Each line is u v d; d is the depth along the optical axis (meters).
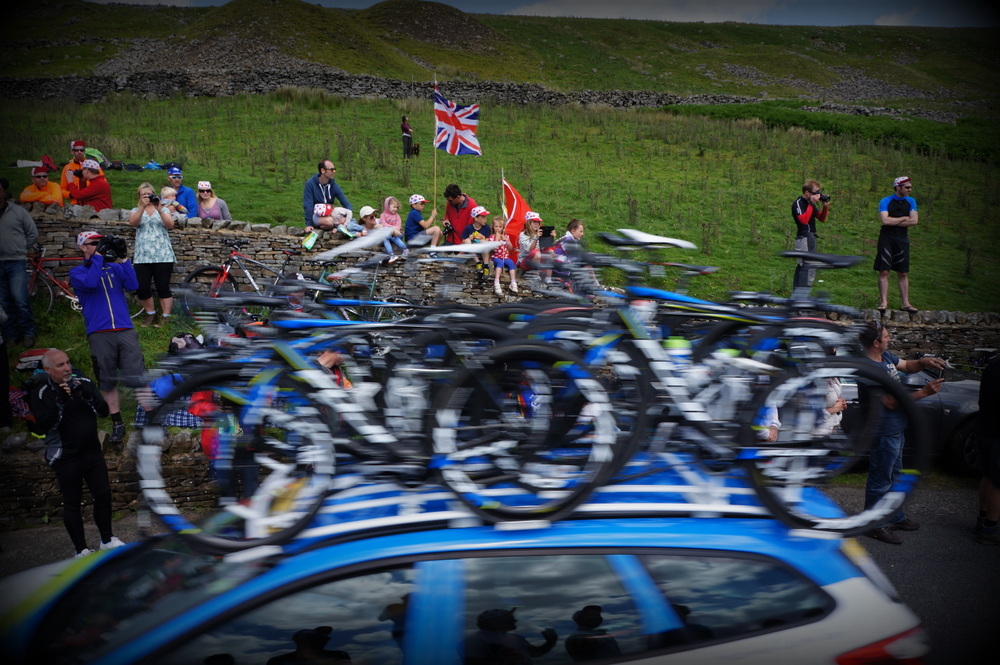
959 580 5.88
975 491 8.01
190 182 16.19
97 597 2.88
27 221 9.05
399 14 77.25
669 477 3.04
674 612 2.67
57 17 73.12
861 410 3.25
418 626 2.56
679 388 2.90
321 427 2.79
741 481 3.04
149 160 18.00
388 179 18.05
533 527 2.70
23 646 2.74
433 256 4.08
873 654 2.73
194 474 6.73
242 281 10.91
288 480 2.85
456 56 71.06
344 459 2.87
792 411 3.16
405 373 2.96
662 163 22.23
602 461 2.79
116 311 7.05
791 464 3.03
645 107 31.78
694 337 3.45
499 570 2.63
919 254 16.95
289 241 11.32
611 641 2.62
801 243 11.49
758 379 3.02
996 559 6.29
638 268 3.32
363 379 3.23
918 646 2.80
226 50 51.19
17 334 9.09
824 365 3.04
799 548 2.86
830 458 3.07
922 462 3.15
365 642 2.55
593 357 2.95
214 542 2.77
